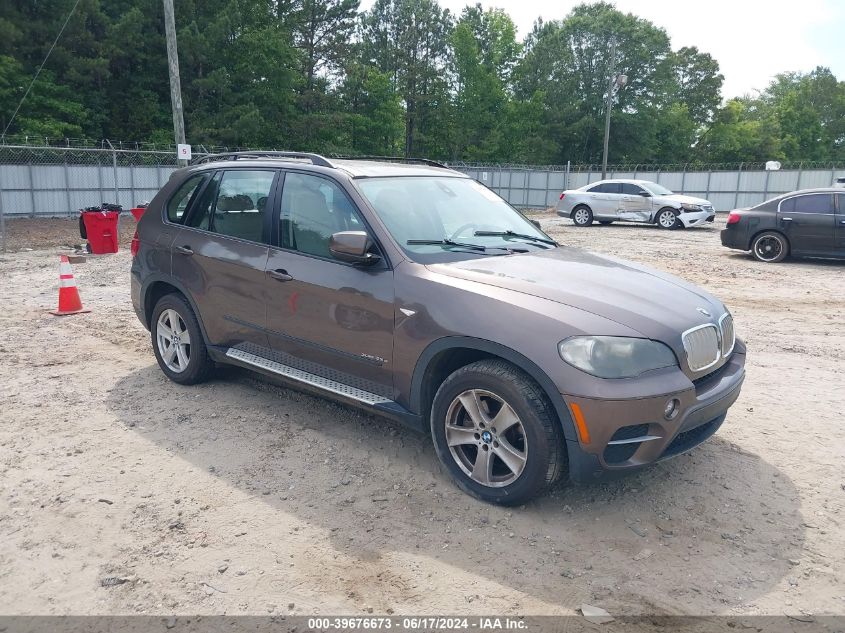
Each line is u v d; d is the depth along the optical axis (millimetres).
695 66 74625
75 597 2941
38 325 7875
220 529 3480
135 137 37750
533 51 67375
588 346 3344
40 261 13711
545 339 3416
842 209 13383
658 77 64250
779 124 79375
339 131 50969
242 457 4312
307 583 3057
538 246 4645
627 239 19234
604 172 37156
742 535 3508
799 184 36906
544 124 64812
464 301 3709
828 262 14188
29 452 4344
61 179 27094
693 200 23266
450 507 3723
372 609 2893
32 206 26531
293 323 4488
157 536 3410
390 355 3992
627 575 3152
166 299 5527
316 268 4355
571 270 4094
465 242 4395
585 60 64625
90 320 8148
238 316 4875
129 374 5984
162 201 5668
